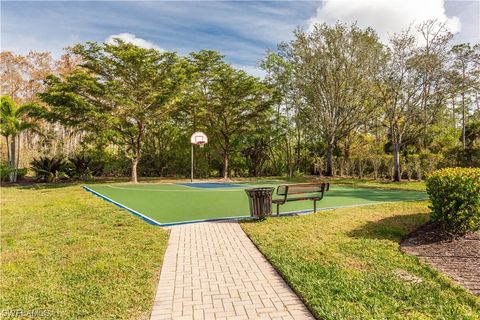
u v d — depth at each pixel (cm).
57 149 2970
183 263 517
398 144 2258
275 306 370
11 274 467
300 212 950
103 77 2195
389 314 337
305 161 3222
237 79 2570
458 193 607
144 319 344
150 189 1791
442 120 2383
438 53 2072
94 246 605
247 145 3184
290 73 2762
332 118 2652
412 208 1012
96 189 1783
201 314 352
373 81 2330
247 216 916
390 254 537
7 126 2270
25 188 1870
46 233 711
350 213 921
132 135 2333
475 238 597
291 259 514
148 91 2158
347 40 2452
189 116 2711
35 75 3391
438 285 411
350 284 413
